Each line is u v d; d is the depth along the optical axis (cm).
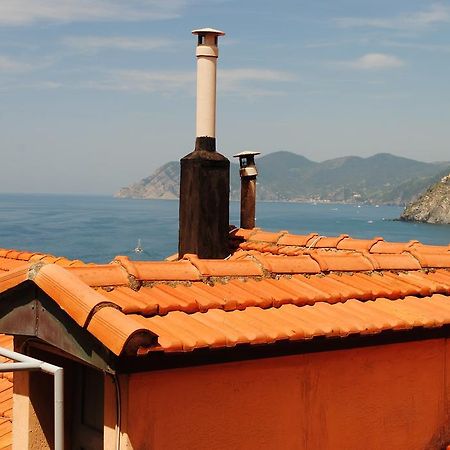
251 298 844
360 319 855
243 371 782
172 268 852
